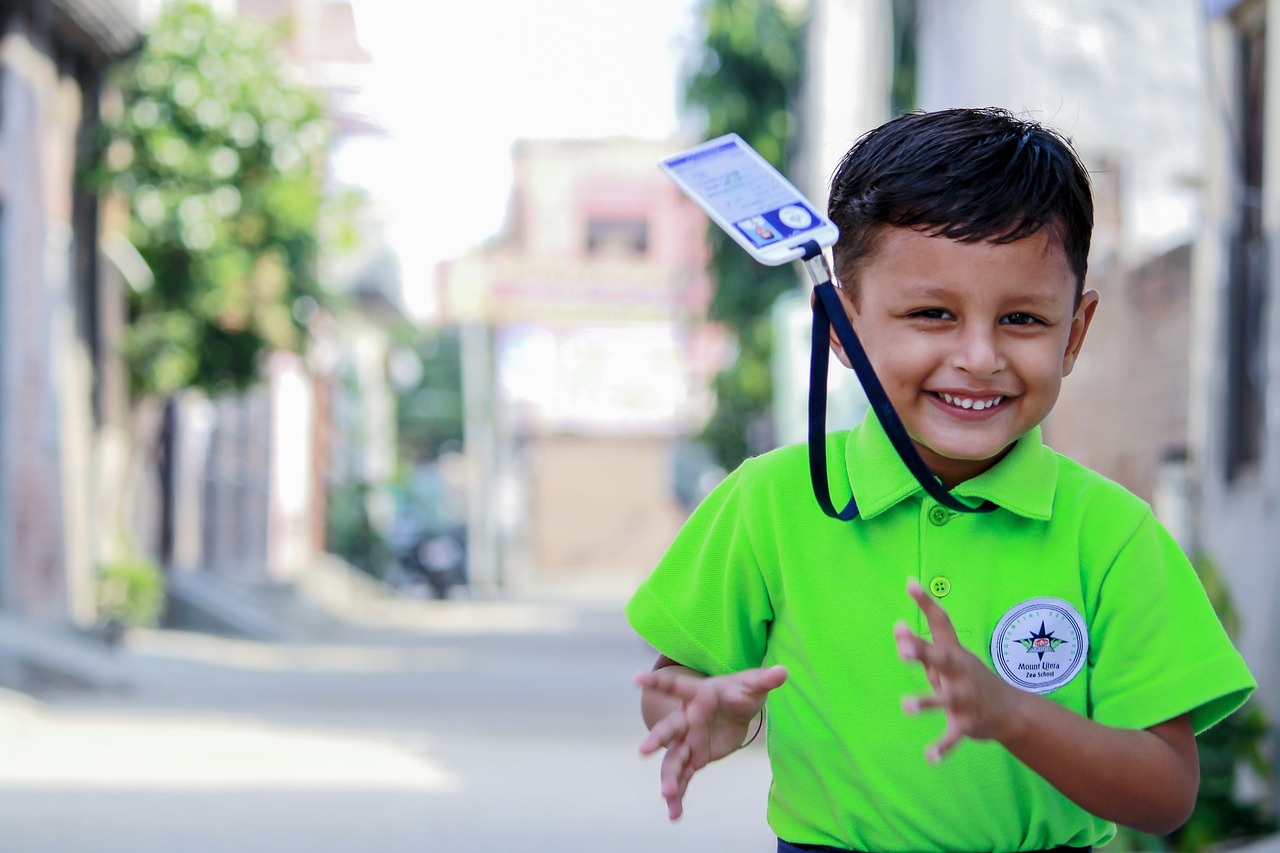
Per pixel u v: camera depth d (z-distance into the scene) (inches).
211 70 488.1
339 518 970.1
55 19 452.1
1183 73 247.1
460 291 1153.4
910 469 66.5
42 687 370.9
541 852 199.6
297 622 668.7
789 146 606.2
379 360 1162.6
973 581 69.4
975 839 69.8
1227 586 218.2
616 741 331.6
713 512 76.2
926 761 69.4
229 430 730.8
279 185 495.8
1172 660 67.7
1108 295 273.3
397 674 479.8
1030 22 278.5
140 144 483.2
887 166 66.6
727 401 677.3
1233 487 217.3
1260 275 211.6
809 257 66.9
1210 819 190.7
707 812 238.1
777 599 73.1
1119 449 268.4
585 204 1322.6
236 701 382.0
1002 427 66.2
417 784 255.9
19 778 246.8
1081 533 69.7
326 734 321.4
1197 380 232.4
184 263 494.6
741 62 601.9
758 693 64.2
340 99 716.0
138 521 560.1
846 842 71.3
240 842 200.1
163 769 262.7
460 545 1067.9
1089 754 62.5
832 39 500.4
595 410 1421.0
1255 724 195.5
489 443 1206.9
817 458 69.6
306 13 749.3
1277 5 205.3
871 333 67.7
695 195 69.6
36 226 443.8
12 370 426.3
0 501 422.0
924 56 398.6
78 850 191.0
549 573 1451.8
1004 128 67.0
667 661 77.1
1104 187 262.5
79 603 474.0
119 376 503.8
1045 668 69.1
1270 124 207.2
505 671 504.4
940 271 64.6
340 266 935.0
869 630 70.2
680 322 1106.7
